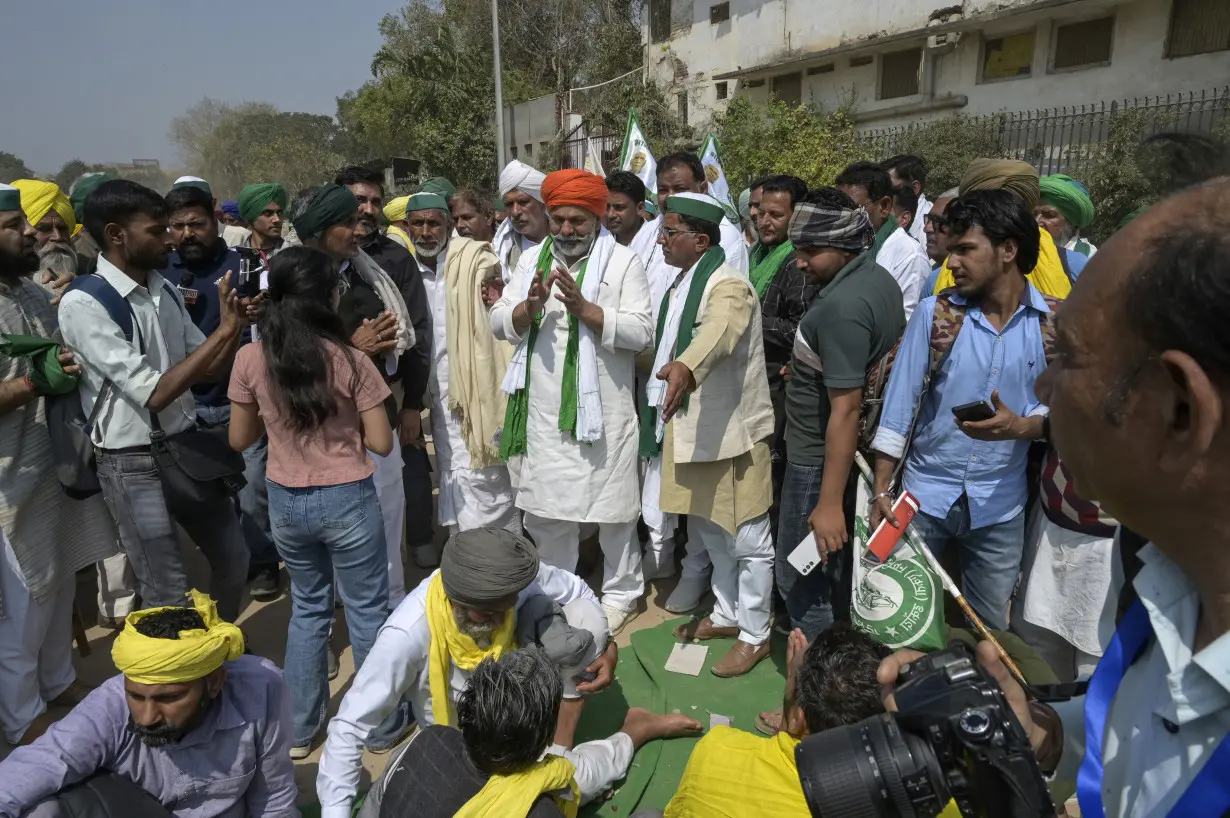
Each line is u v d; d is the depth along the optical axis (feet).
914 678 3.63
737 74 59.52
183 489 9.84
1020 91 44.60
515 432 11.91
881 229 14.58
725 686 10.80
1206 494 2.39
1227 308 2.13
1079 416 2.60
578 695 8.64
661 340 11.35
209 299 12.91
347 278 11.64
